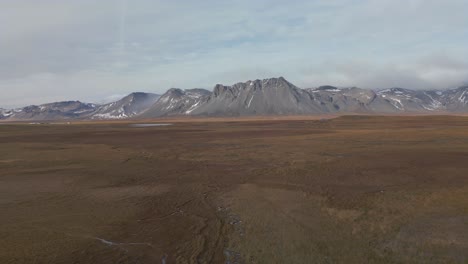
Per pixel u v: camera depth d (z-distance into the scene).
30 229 27.91
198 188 40.88
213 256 22.38
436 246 22.16
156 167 54.75
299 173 46.50
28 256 22.89
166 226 28.34
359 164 51.00
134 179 46.28
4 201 36.06
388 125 140.25
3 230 27.72
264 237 24.89
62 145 86.44
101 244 24.84
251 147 75.50
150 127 176.25
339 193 35.81
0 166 56.34
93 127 185.62
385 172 44.88
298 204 32.75
